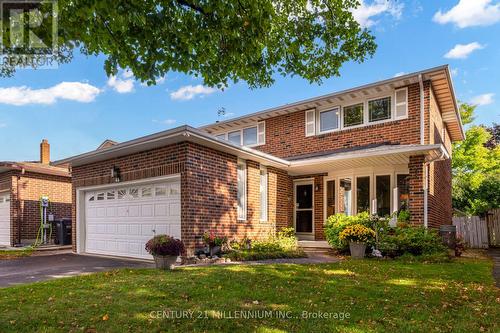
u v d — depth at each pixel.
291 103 15.34
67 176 17.56
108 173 11.91
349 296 5.50
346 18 6.91
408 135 12.55
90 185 12.57
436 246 10.22
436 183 13.48
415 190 11.16
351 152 12.02
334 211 14.20
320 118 15.13
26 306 4.93
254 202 12.18
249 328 4.12
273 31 6.57
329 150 14.53
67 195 17.78
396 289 5.99
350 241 10.63
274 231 13.21
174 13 4.93
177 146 9.77
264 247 10.66
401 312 4.73
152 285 6.04
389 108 13.23
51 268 8.87
